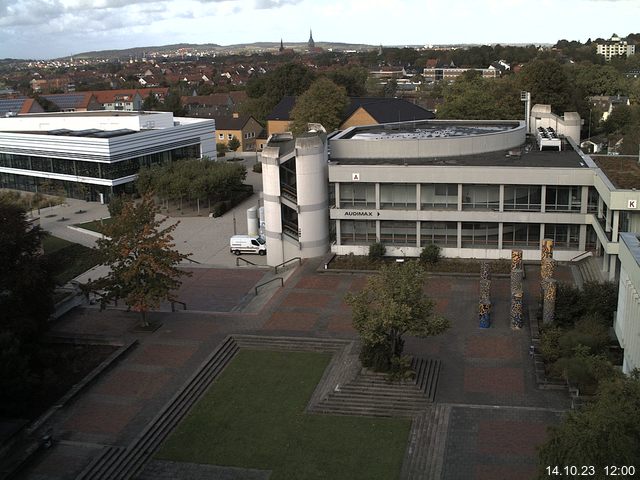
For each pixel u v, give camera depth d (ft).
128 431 114.83
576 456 70.95
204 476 103.40
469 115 326.44
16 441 109.60
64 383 131.64
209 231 247.70
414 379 123.13
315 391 126.31
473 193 192.65
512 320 146.72
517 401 118.11
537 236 192.44
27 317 135.33
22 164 334.03
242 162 405.18
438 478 99.04
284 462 105.70
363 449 108.06
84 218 277.03
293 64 525.75
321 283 180.34
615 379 83.97
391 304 118.83
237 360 140.26
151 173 284.20
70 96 648.38
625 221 154.10
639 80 582.35
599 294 145.18
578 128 253.44
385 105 384.47
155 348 145.38
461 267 186.50
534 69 376.48
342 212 199.11
